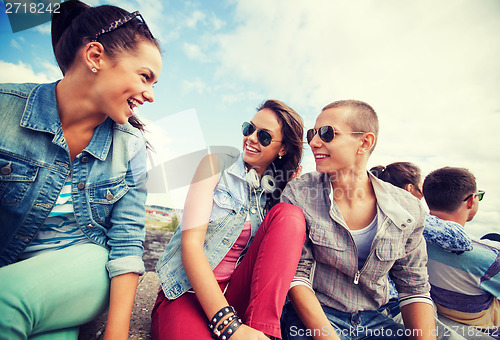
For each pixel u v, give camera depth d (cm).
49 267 81
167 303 105
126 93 91
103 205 102
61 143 93
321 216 122
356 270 118
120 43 87
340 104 125
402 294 126
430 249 153
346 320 122
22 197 91
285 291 94
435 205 161
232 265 121
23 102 90
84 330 114
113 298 92
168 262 111
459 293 148
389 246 117
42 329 81
